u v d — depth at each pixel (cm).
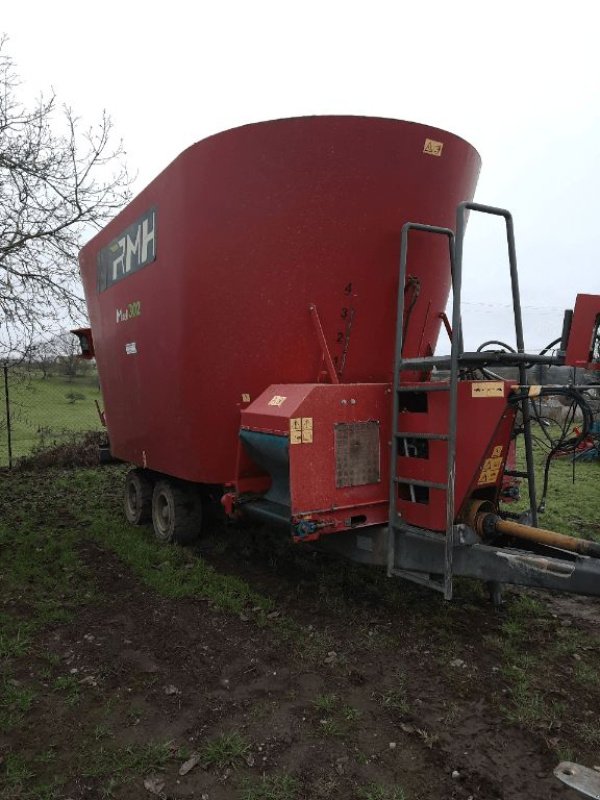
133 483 709
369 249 450
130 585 504
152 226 549
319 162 432
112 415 735
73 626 425
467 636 414
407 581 509
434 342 520
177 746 295
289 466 394
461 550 384
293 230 446
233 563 564
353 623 431
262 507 461
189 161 478
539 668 372
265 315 465
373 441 425
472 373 430
